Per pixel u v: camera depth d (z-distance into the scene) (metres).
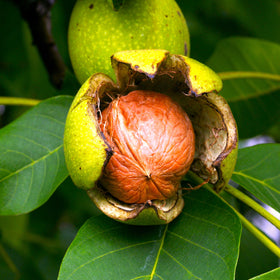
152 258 0.33
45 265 0.45
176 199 0.33
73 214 0.48
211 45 0.48
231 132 0.33
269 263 0.44
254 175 0.37
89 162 0.31
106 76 0.33
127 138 0.32
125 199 0.32
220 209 0.34
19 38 0.46
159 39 0.35
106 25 0.34
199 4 0.48
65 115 0.37
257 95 0.43
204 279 0.32
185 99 0.34
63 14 0.45
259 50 0.43
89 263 0.33
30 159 0.36
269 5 0.48
